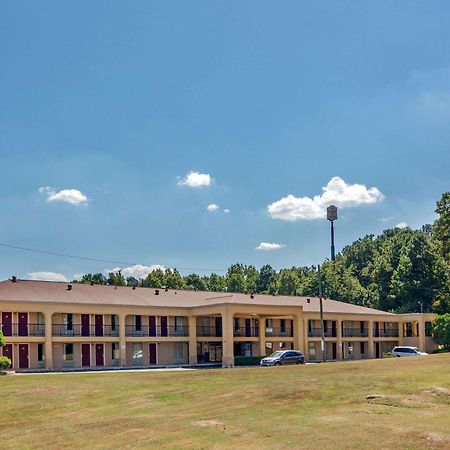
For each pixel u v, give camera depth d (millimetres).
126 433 21047
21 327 55531
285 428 19594
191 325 64750
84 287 63062
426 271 96188
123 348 59875
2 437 22672
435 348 80250
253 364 62219
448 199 84875
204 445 18375
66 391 30562
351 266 135000
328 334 75062
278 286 131125
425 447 16406
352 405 23438
